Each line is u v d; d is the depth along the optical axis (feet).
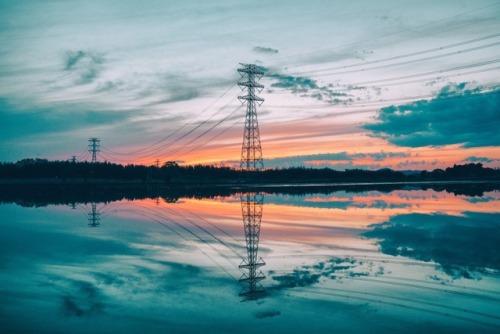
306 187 201.46
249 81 170.30
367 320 26.66
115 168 348.79
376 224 67.10
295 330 25.36
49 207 109.29
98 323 26.58
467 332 24.80
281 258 44.21
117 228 69.87
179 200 133.49
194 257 45.91
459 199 115.85
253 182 298.15
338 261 42.16
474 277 35.70
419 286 33.53
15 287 34.53
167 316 27.73
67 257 46.39
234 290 33.37
